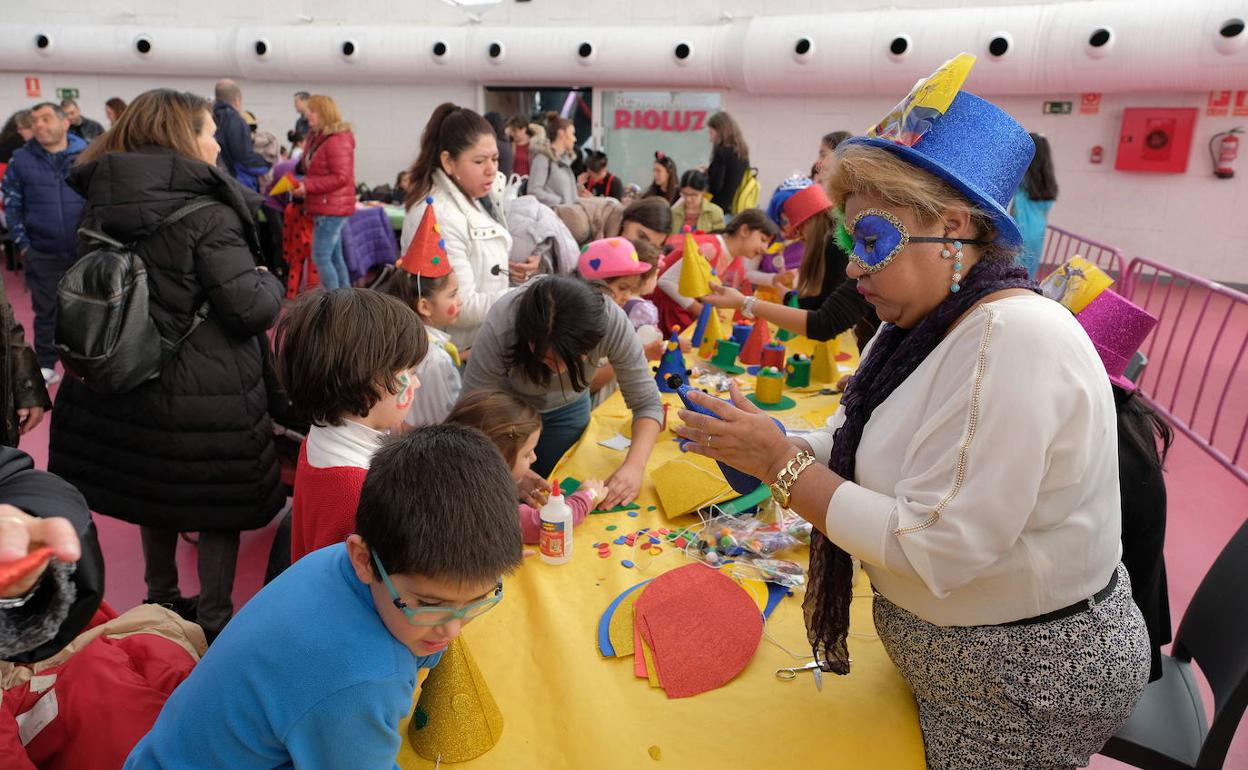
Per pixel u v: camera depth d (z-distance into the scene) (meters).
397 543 0.88
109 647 1.42
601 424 2.36
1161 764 1.43
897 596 1.14
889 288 1.09
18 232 4.50
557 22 9.56
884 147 1.05
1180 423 4.21
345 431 1.44
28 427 2.07
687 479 1.87
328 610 0.94
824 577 1.23
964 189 1.00
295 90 10.33
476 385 2.02
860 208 1.08
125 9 10.23
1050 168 4.39
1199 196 7.95
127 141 2.13
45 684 1.39
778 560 1.65
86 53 9.80
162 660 1.45
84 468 2.27
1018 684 1.08
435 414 2.07
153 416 2.17
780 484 1.13
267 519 2.36
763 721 1.23
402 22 9.87
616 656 1.35
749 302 2.69
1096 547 1.05
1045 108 8.26
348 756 0.91
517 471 1.69
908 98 1.06
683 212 5.71
